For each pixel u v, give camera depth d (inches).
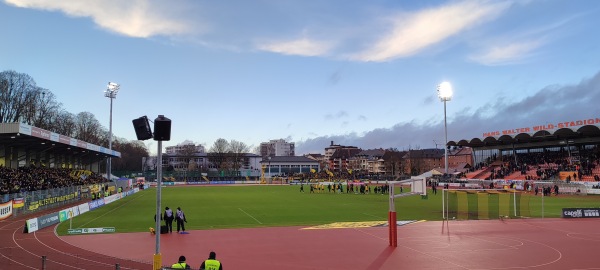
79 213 1736.0
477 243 1081.4
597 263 868.6
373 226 1381.6
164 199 2674.7
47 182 2278.5
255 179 6412.4
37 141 2285.9
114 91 3462.1
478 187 3518.7
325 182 4990.2
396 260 891.4
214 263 574.6
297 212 1845.5
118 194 2672.2
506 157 4419.3
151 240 1120.2
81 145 2529.5
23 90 3363.7
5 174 2033.7
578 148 3772.1
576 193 2898.6
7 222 1454.2
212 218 1621.6
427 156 7450.8
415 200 2513.5
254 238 1155.9
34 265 828.6
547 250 997.8
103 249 999.0
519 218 1596.9
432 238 1152.8
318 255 941.8
